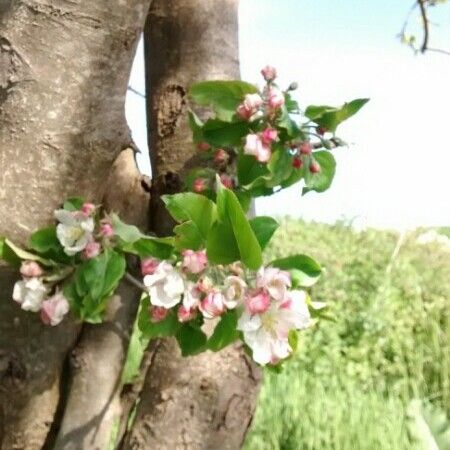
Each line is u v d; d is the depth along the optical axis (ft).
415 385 6.02
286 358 1.68
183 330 1.65
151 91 2.10
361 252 7.63
